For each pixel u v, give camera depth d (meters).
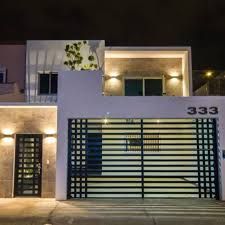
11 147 11.68
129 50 15.48
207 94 13.78
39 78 16.03
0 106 11.59
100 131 11.77
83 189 11.52
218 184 11.30
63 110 11.52
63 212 9.19
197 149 11.56
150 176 11.54
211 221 8.19
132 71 16.36
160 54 15.91
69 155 11.51
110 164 11.65
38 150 11.73
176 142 11.76
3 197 11.47
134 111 11.53
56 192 11.12
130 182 11.50
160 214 8.93
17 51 16.75
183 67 16.19
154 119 11.74
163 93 16.12
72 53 16.02
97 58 16.03
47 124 11.73
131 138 11.76
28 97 15.85
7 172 11.59
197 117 11.52
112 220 8.29
